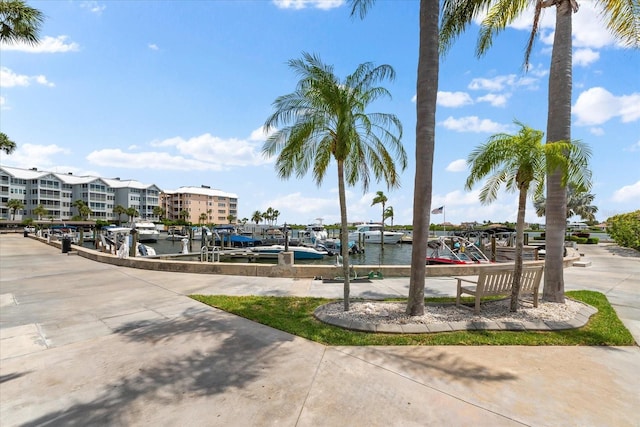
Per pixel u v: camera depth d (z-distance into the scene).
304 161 8.20
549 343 5.16
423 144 6.44
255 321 6.39
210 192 127.56
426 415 3.24
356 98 7.33
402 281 10.84
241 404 3.46
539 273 6.98
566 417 3.21
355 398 3.56
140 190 105.56
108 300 8.16
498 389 3.75
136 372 4.20
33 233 53.94
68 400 3.56
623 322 6.32
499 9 9.18
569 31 7.54
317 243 41.12
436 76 6.53
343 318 6.29
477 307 6.61
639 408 3.37
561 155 6.23
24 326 6.07
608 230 27.86
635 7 7.32
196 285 10.14
